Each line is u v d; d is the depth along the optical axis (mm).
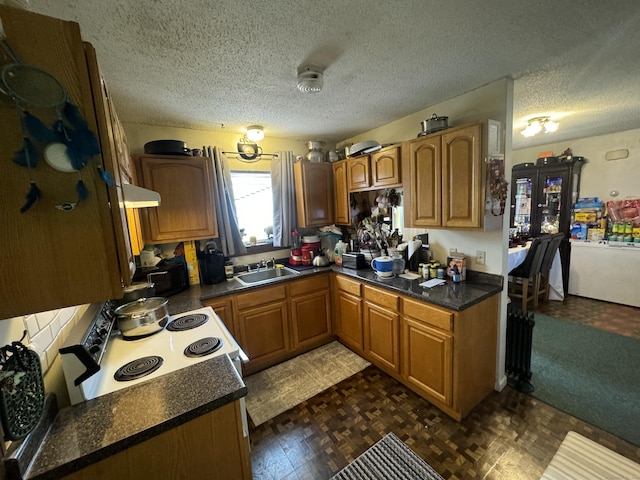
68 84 680
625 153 3592
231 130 2719
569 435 1071
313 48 1381
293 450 1702
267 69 1564
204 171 2398
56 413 944
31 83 646
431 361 1934
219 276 2613
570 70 1729
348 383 2316
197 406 954
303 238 3188
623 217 3652
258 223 3109
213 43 1300
